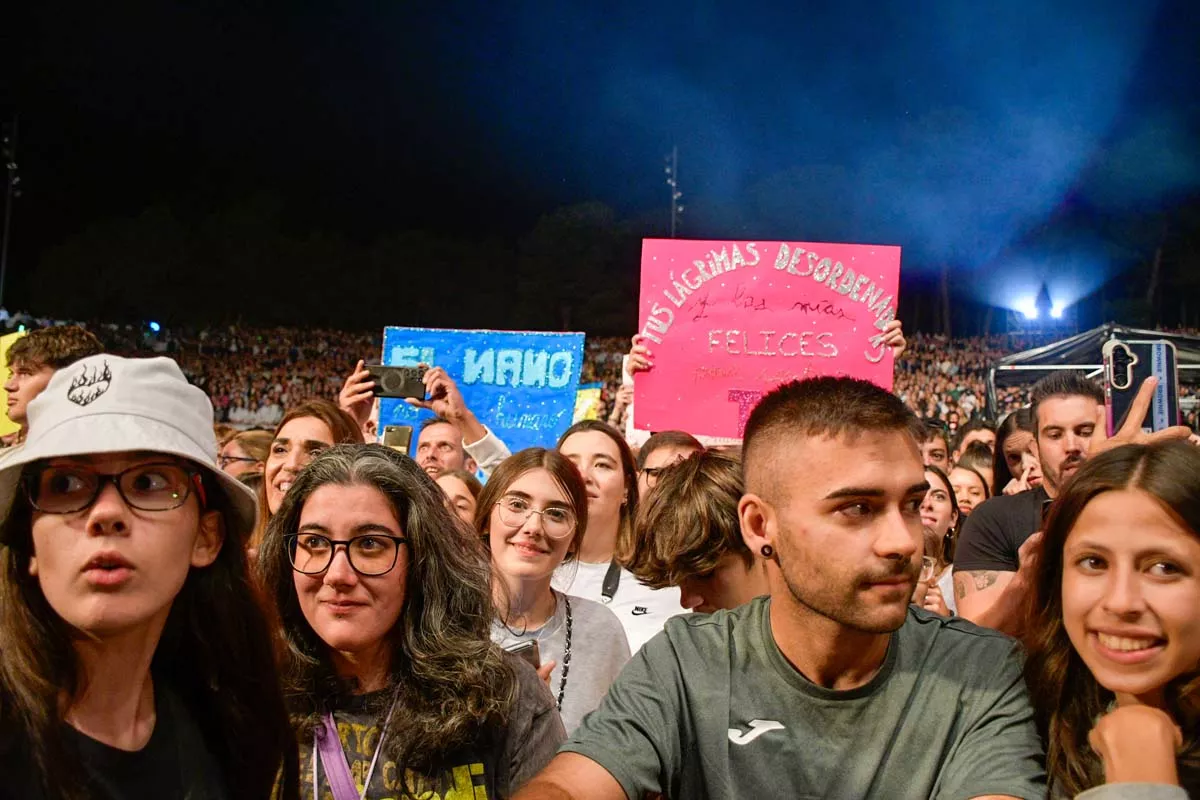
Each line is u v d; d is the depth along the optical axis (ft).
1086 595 6.54
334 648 7.54
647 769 6.63
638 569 10.78
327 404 14.20
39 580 5.57
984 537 13.89
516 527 11.16
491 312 157.79
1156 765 5.63
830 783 6.55
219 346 119.34
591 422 14.82
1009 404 68.44
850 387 6.65
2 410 18.62
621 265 154.61
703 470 10.28
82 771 5.43
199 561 6.22
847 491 6.30
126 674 5.76
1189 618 6.28
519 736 7.66
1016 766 6.40
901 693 6.68
